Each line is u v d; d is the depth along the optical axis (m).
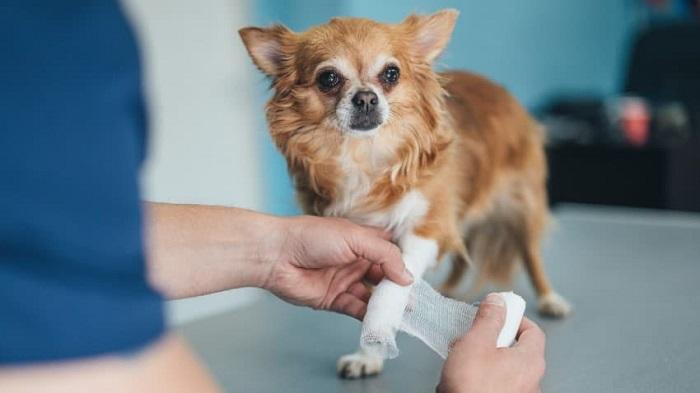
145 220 0.38
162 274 0.92
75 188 0.33
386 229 1.11
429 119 1.09
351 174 1.09
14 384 0.32
